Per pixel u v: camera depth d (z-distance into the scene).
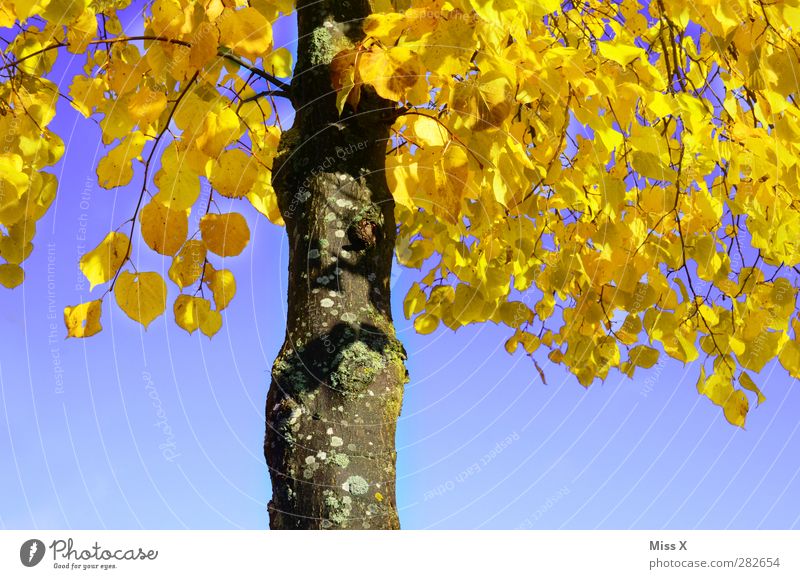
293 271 1.81
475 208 2.26
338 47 1.95
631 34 2.61
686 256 2.40
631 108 1.92
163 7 1.88
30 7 1.85
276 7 2.18
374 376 1.68
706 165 2.28
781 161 1.94
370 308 1.75
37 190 2.15
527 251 2.72
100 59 2.67
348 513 1.56
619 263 2.29
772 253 2.32
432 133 1.68
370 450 1.62
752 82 1.97
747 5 1.76
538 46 1.70
